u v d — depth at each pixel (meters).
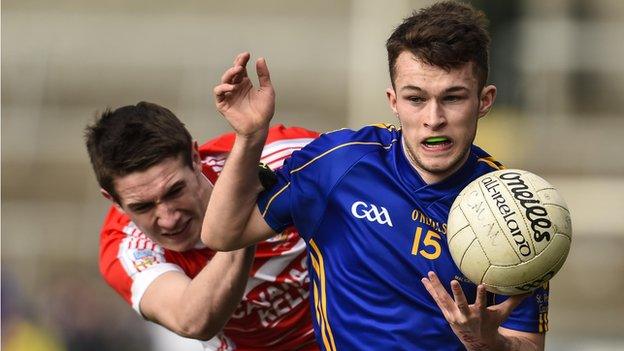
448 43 14.46
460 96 14.62
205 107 54.84
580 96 54.50
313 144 16.16
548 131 53.53
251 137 15.02
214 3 62.50
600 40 54.78
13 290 45.97
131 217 18.14
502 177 14.66
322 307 16.20
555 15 55.09
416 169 15.49
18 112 55.97
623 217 52.25
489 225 14.26
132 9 63.00
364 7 55.00
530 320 15.70
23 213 52.06
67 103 56.72
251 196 15.66
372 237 15.49
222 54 58.09
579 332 46.03
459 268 14.71
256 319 19.77
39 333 45.19
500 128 53.50
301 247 19.17
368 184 15.60
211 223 15.66
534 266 14.23
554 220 14.31
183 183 17.75
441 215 15.36
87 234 51.38
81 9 62.72
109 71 57.84
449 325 15.45
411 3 54.38
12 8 61.75
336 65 57.88
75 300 46.62
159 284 18.55
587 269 51.75
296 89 57.31
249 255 17.27
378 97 53.91
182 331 18.08
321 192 15.75
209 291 17.45
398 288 15.42
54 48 58.25
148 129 17.52
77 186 54.28
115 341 44.12
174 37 58.44
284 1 62.34
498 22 54.38
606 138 53.44
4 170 54.62
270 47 58.16
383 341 15.60
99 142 17.83
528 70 54.22
